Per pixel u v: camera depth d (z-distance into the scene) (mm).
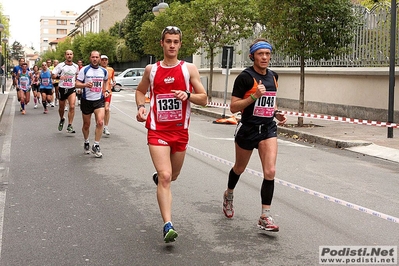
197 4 21797
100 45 54312
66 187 7570
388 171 9258
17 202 6715
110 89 13164
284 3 14492
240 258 4762
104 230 5578
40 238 5312
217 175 8445
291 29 14375
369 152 11305
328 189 7676
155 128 5184
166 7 28406
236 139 5602
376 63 16453
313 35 14414
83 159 9812
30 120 16781
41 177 8219
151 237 5355
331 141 12477
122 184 7789
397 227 5766
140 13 47125
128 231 5551
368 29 16844
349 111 17844
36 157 9992
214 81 30719
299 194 7289
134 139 12547
